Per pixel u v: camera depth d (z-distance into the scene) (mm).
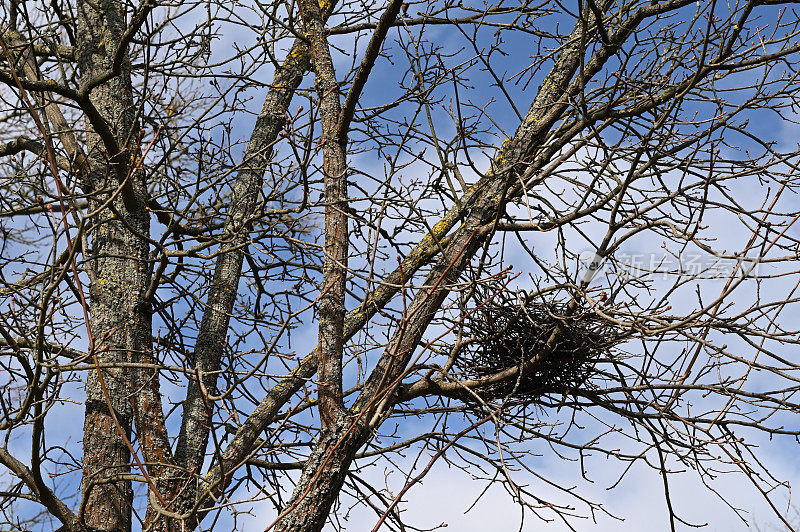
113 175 5246
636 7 5070
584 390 4762
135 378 4973
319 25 5281
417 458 3906
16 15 5898
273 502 5480
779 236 3383
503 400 4383
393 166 4480
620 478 4719
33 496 4004
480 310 4660
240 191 5844
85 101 4500
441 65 5688
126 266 5281
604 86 4672
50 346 4379
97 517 4523
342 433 4078
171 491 4598
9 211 5246
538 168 4707
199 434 4980
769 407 4070
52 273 3322
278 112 6215
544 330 4512
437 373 4887
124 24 5992
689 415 4562
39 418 3543
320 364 4312
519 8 5641
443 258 4504
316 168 4828
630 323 3637
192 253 4875
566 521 4664
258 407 5031
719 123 4438
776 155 4164
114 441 4707
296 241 4477
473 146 4930
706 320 3750
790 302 3715
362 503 5500
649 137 3926
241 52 5984
